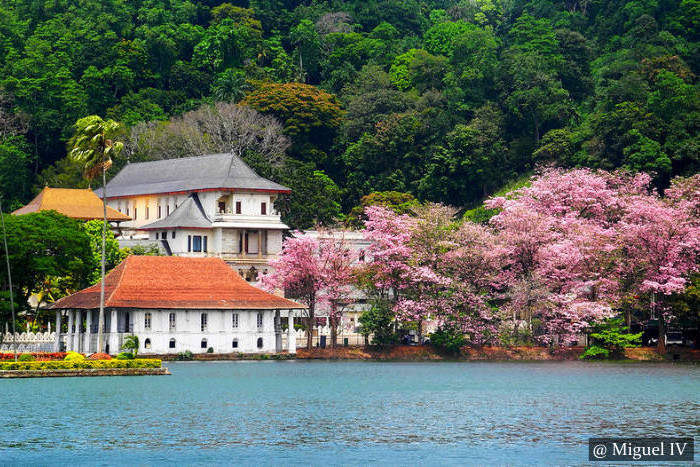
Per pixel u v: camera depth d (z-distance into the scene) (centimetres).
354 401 10375
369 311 16325
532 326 16912
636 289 16612
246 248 19588
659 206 17100
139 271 14962
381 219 16912
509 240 16600
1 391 10862
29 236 14838
